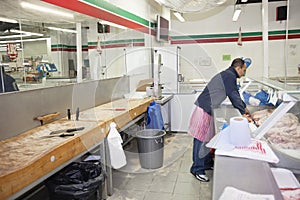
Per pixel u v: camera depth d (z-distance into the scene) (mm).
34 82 2918
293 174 1309
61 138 2385
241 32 7758
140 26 5766
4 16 2527
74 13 3457
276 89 2436
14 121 2551
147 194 3076
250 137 1540
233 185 1063
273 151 1409
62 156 2199
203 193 3053
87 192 2418
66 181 2449
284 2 7418
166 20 7168
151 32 6469
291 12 7387
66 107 3363
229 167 1227
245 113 2717
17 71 2682
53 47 3240
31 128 2758
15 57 2660
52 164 2070
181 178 3449
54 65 3262
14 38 2650
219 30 7875
